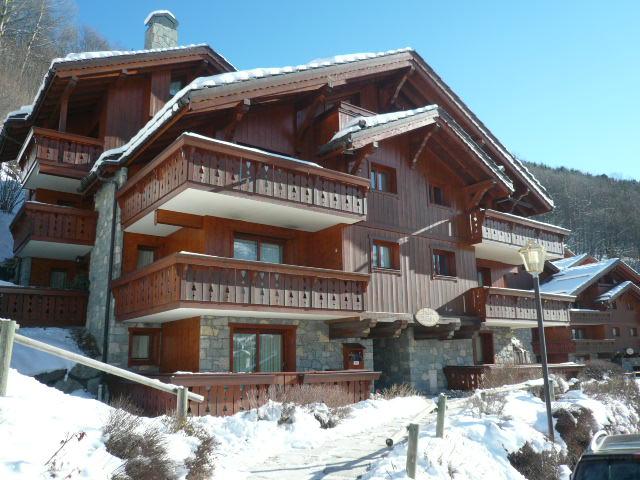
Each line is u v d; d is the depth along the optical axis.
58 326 14.97
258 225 14.71
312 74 14.84
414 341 17.70
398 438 6.80
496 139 20.94
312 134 16.47
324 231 15.52
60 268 18.05
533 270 11.06
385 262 16.59
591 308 34.09
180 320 13.73
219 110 13.61
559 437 11.59
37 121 18.45
